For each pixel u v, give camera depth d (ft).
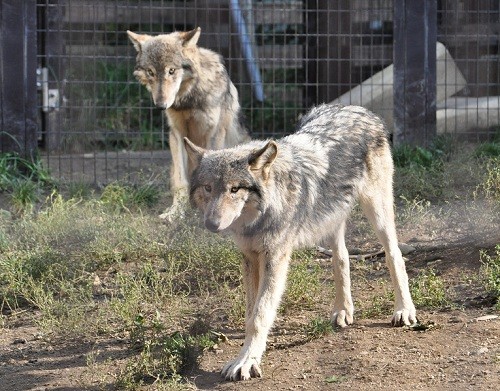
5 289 34.99
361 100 58.49
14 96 51.93
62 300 33.81
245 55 65.92
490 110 58.03
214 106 47.91
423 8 53.11
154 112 67.87
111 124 65.98
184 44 46.70
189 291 34.19
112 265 38.14
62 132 54.13
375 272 36.40
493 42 60.39
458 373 24.81
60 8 60.70
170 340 27.20
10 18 51.47
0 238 40.01
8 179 49.70
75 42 66.18
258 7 72.28
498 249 33.35
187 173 48.80
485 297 31.35
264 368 26.55
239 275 35.68
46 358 29.07
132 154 61.62
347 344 28.17
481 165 47.65
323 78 63.31
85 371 27.32
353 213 42.73
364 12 63.10
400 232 40.60
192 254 37.11
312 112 32.19
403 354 26.78
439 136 54.08
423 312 30.76
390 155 31.60
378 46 63.72
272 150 25.81
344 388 24.57
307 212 27.91
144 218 42.75
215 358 27.89
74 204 43.73
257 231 26.35
